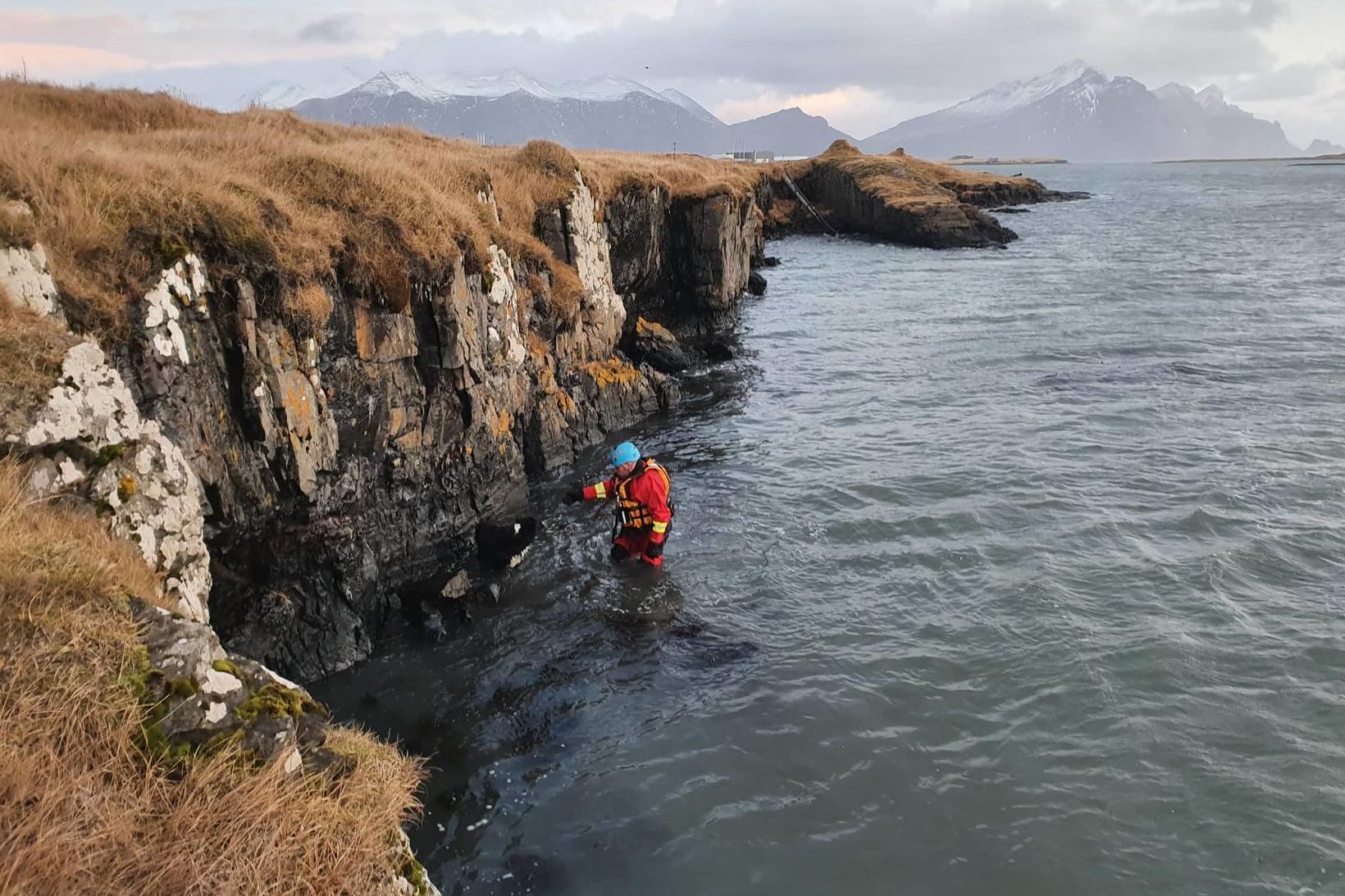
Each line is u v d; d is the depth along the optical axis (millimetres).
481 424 11781
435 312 10836
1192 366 21656
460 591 10023
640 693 8336
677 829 6586
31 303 5875
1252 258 44281
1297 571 10758
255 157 10578
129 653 4023
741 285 33625
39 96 13641
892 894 5984
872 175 66250
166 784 3736
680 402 19047
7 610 3971
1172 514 12461
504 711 8047
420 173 13305
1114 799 6879
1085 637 9227
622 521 10992
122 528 5391
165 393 7125
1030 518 12391
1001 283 38000
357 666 8852
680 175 29656
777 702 8172
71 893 3229
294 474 8469
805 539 11797
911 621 9648
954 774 7195
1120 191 121250
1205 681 8438
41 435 4938
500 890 5980
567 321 16484
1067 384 20281
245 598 8414
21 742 3584
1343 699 8141
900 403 18984
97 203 7219
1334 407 17688
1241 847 6379
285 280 8508
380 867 4027
